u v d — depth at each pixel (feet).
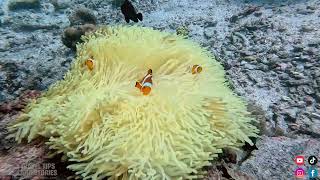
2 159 7.77
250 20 24.90
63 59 21.08
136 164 6.75
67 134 7.48
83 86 9.05
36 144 8.23
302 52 18.92
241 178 8.32
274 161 9.32
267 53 19.69
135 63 10.32
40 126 8.27
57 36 27.89
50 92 9.66
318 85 15.98
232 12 27.76
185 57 11.05
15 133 8.48
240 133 8.89
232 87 16.63
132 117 7.88
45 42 26.66
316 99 15.33
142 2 31.99
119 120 7.63
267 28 22.66
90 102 8.18
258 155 9.54
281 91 16.37
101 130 7.61
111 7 33.17
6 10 34.17
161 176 6.82
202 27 26.00
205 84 10.11
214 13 28.12
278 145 10.09
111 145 6.97
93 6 33.86
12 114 10.01
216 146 8.27
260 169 8.97
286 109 14.85
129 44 10.34
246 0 29.55
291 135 12.82
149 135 7.45
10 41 26.96
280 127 13.79
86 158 6.96
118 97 8.46
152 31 12.07
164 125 7.87
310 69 17.35
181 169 7.00
